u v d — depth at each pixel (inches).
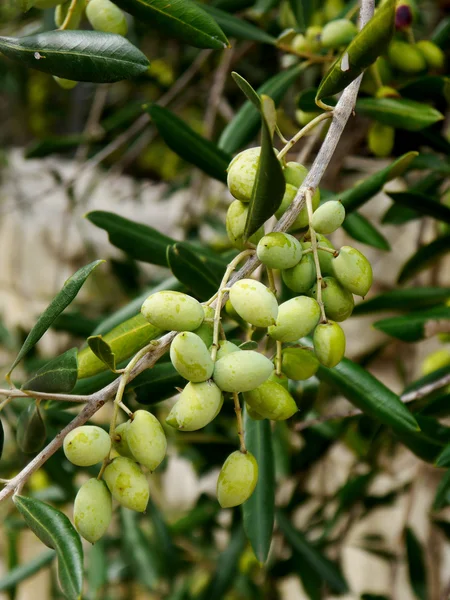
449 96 29.9
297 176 23.1
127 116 51.6
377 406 27.4
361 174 49.9
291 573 44.6
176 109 54.9
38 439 24.6
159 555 43.6
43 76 71.5
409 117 28.9
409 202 30.5
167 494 67.3
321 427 41.7
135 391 27.0
